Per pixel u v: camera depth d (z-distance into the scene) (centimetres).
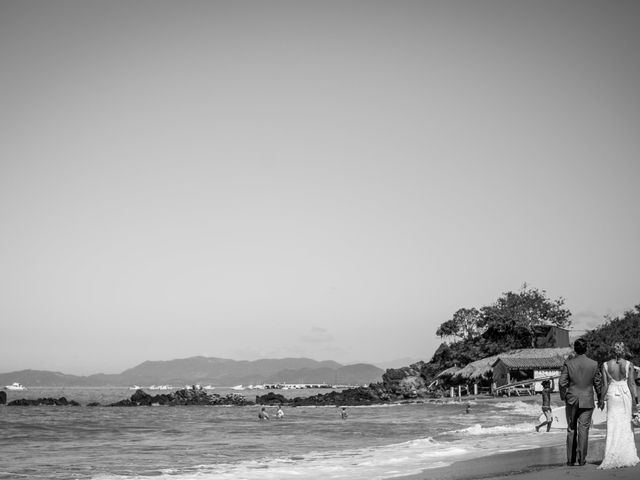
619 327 7200
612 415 1416
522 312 9581
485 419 4956
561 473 1364
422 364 11194
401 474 1755
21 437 3916
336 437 3622
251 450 2886
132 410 8700
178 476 1917
